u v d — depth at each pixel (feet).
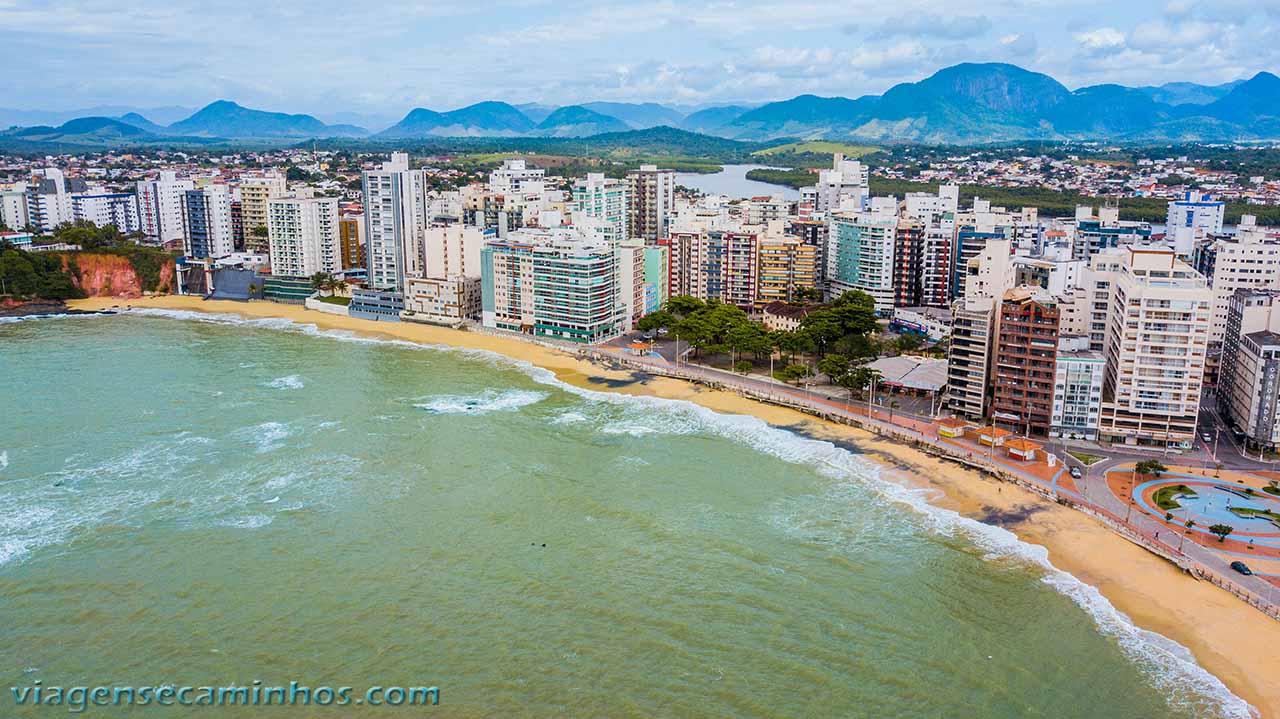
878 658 458.50
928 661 456.45
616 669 447.83
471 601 501.97
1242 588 510.58
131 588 510.99
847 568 542.16
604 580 524.93
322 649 460.96
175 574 525.34
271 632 473.67
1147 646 468.34
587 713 417.08
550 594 509.76
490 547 560.20
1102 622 488.85
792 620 489.67
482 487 645.10
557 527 587.27
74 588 510.58
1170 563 545.44
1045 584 525.34
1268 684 438.81
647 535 578.66
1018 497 635.25
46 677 439.63
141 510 602.03
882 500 633.61
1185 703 426.92
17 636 469.16
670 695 429.79
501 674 442.91
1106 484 645.10
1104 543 568.41
